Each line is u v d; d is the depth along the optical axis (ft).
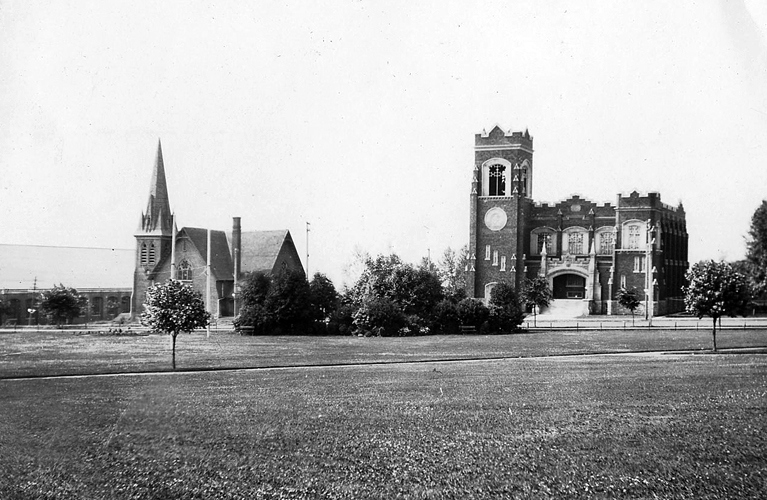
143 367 162.91
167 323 160.97
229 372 154.61
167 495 81.25
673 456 89.76
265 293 270.87
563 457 89.76
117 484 83.46
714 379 138.10
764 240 289.33
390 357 182.09
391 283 267.80
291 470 85.71
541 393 126.11
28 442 97.19
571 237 418.72
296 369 159.74
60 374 151.53
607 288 398.21
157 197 401.70
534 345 207.51
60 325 310.45
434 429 102.01
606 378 140.15
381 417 108.99
